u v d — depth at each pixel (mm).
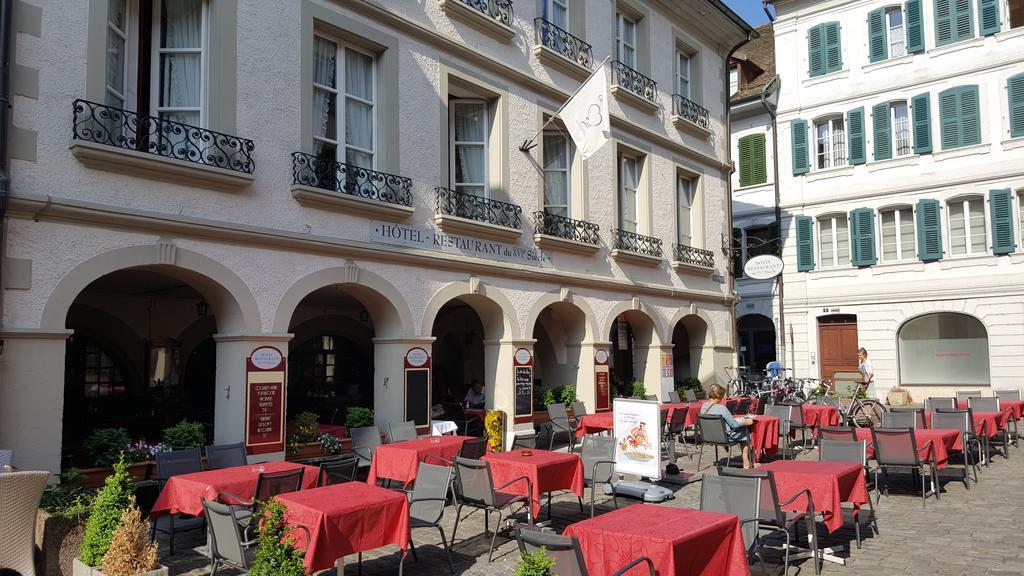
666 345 16281
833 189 22438
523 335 12602
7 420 6848
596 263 14430
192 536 7473
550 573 4160
